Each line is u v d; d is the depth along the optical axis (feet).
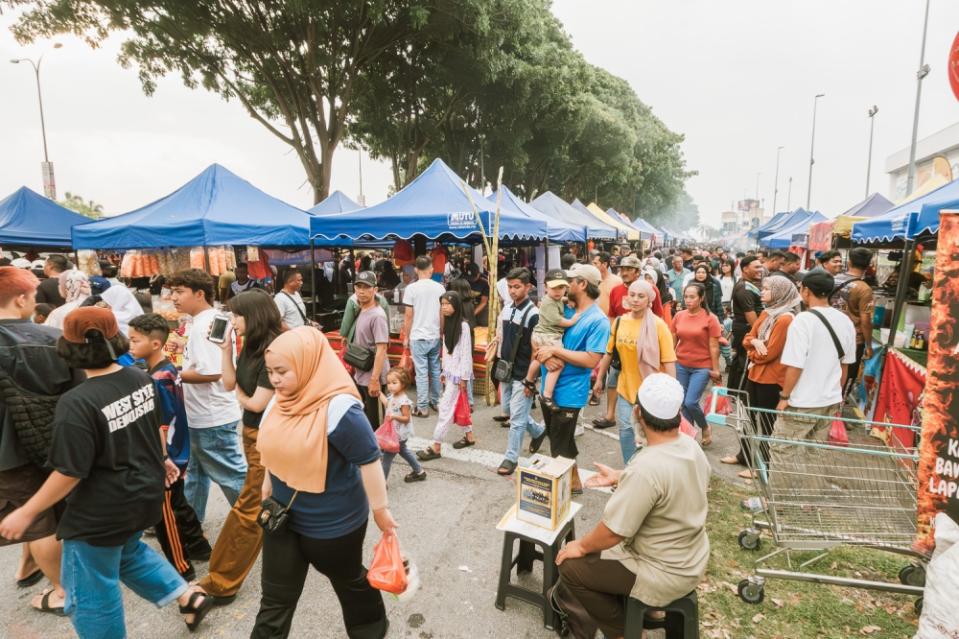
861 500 10.18
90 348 7.40
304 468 6.89
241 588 10.38
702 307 16.89
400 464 16.48
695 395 17.08
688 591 7.35
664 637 9.18
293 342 6.88
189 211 26.61
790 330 12.85
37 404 8.25
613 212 88.28
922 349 18.04
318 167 55.31
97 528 7.41
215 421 10.94
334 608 9.86
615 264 50.39
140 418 7.88
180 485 10.81
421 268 20.76
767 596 10.22
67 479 6.97
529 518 9.66
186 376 10.65
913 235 16.43
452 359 16.75
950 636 7.04
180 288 10.77
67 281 15.97
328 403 6.93
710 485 14.98
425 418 20.98
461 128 77.61
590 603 7.85
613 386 19.89
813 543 9.48
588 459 17.16
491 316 23.35
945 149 101.19
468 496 14.29
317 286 35.63
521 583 10.46
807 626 9.41
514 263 49.11
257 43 47.37
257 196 29.66
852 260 20.93
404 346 21.33
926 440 8.46
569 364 12.82
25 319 9.04
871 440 18.35
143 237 25.02
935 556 7.79
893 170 138.62
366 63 54.85
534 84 66.03
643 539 7.42
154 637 9.09
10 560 11.51
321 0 44.01
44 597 9.70
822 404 12.63
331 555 7.33
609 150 104.78
